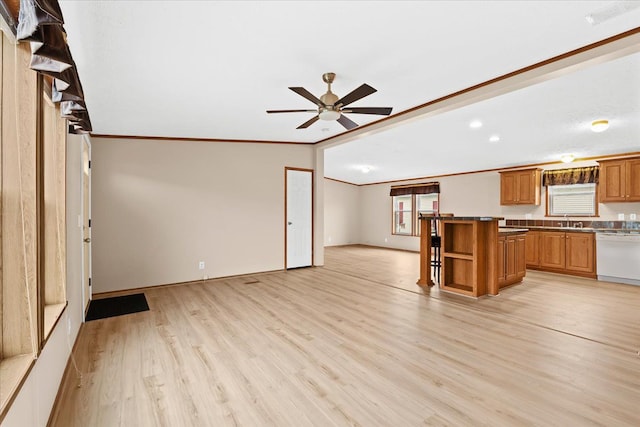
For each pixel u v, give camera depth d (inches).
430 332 122.0
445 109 149.1
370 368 94.5
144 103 143.7
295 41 96.2
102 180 182.7
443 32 93.0
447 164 296.2
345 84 130.0
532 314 142.9
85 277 152.0
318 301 163.5
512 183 279.9
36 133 60.7
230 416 72.9
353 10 81.7
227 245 219.1
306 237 257.1
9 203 58.6
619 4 80.2
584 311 147.3
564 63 106.9
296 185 249.9
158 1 75.7
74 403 77.5
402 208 391.5
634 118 166.1
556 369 93.7
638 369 93.6
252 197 228.8
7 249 58.3
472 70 118.6
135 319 137.4
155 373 91.8
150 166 195.6
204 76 118.5
